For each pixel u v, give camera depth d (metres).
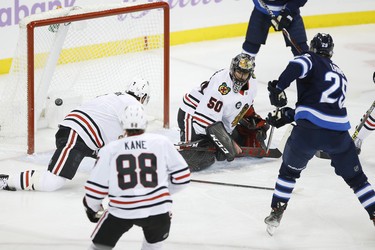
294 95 22.02
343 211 14.12
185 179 10.46
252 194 14.76
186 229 13.07
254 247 12.49
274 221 12.80
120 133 14.38
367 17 30.45
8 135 17.45
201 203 14.23
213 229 13.12
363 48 27.08
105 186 10.25
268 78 23.48
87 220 13.28
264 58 25.73
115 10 17.42
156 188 10.18
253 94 15.59
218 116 15.35
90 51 22.25
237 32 27.94
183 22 26.47
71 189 14.70
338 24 29.89
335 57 25.86
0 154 16.41
